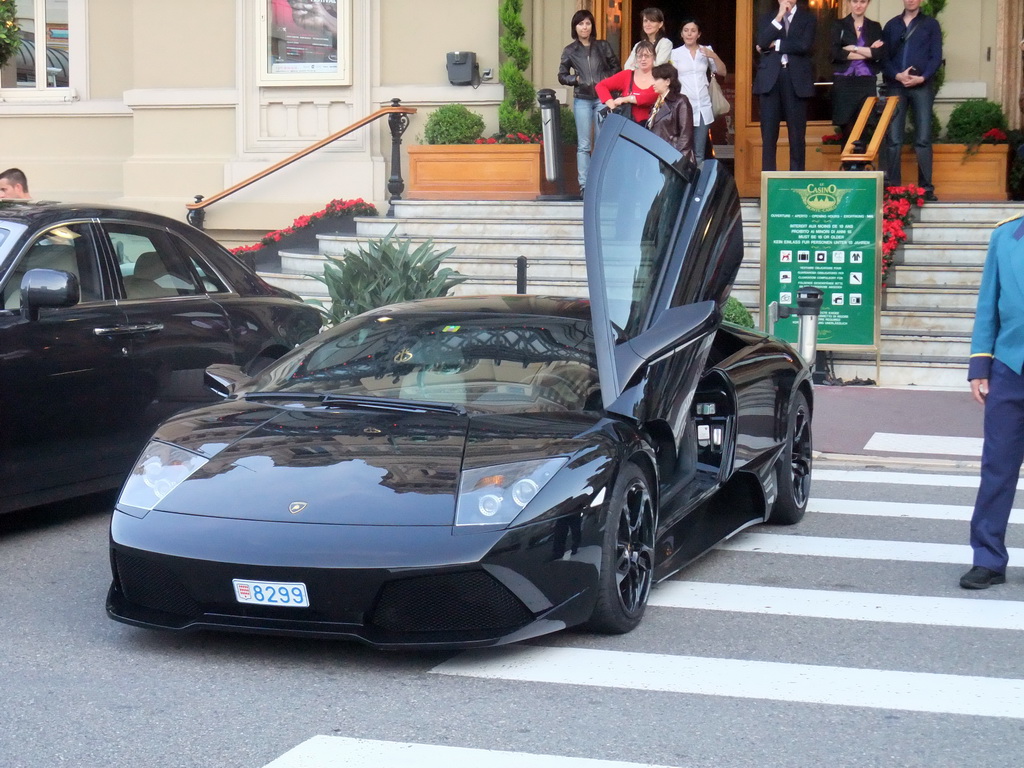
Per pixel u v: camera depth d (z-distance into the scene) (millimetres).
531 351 5324
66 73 16844
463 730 3809
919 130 12062
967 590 5449
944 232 11648
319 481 4410
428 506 4246
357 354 5473
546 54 14656
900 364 10773
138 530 4402
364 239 12859
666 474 5516
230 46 15312
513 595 4195
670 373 5145
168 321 6711
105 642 4660
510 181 13742
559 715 3941
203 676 4281
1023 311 5250
